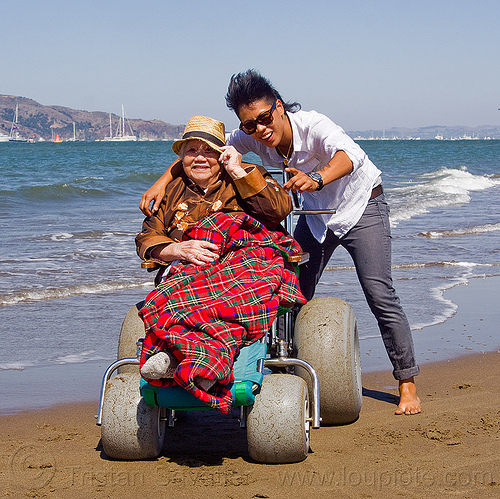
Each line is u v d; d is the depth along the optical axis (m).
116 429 3.41
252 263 3.61
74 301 7.71
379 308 4.41
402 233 13.61
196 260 3.50
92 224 14.08
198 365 3.05
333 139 4.04
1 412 4.39
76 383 5.04
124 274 9.11
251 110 3.98
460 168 38.31
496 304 7.79
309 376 3.87
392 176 31.47
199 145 3.78
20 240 11.70
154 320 3.27
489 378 5.17
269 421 3.32
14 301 7.59
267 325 3.44
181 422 4.25
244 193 3.71
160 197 3.90
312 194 4.43
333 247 4.54
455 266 10.19
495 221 15.44
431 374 5.28
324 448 3.68
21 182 25.58
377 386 5.04
